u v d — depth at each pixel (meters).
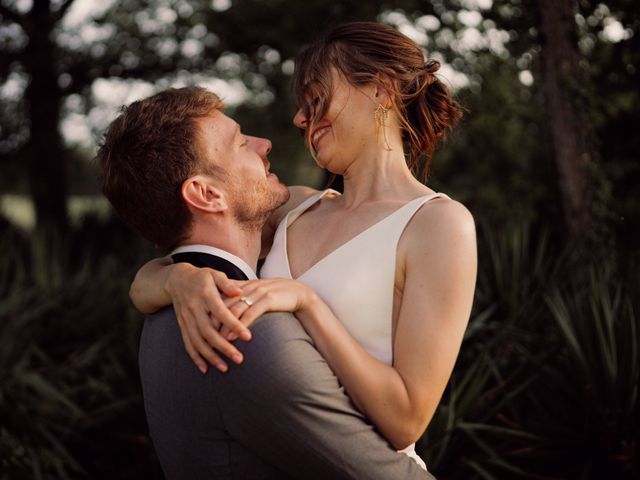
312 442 1.17
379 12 5.06
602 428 2.50
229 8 7.67
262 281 1.24
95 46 9.39
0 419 3.12
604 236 3.33
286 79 9.13
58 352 3.76
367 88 1.46
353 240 1.38
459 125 2.10
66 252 5.09
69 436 3.29
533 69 4.00
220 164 1.39
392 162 1.48
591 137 3.36
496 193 5.49
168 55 9.23
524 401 2.83
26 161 9.50
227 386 1.19
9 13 8.73
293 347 1.18
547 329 3.10
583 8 3.38
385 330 1.34
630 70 3.67
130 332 3.60
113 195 1.42
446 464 2.61
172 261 1.50
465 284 1.27
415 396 1.23
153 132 1.37
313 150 1.52
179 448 1.27
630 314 2.54
